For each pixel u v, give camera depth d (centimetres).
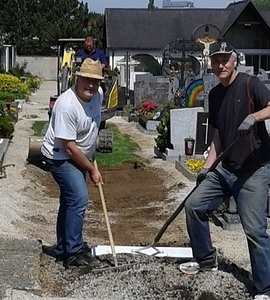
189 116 1253
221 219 745
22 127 1675
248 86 467
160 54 4506
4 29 5044
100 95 523
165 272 510
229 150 468
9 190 885
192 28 4644
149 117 1758
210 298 472
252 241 467
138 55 4553
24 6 5122
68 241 521
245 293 481
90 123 507
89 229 760
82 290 483
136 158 1302
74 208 514
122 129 1797
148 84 2069
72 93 501
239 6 4441
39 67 4888
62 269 523
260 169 469
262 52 4397
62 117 495
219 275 507
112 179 1106
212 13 4738
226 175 480
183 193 956
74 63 1509
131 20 4650
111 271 515
